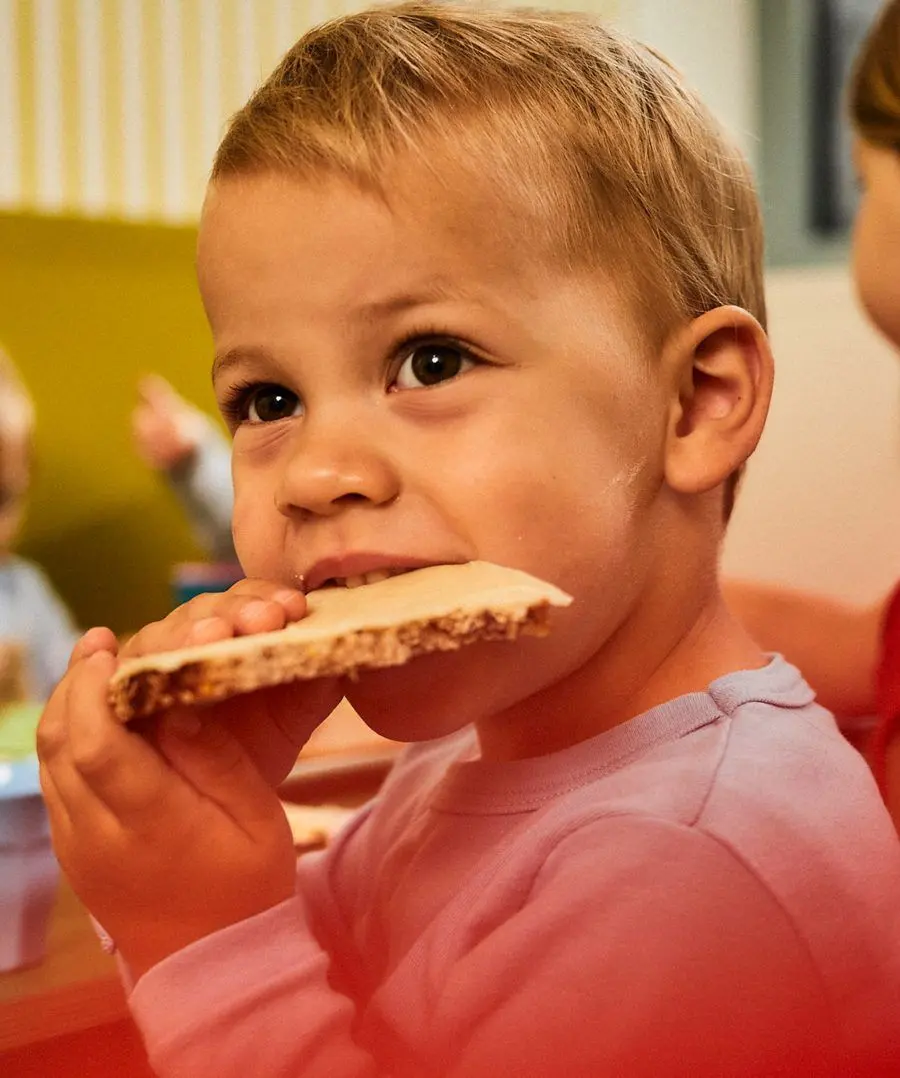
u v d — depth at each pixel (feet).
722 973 1.63
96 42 5.84
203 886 1.80
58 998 1.94
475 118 1.88
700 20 6.98
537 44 2.09
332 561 1.77
